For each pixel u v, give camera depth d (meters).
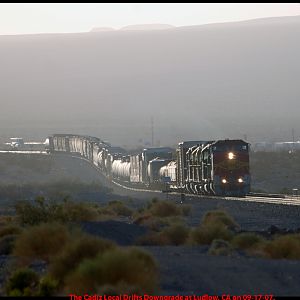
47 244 64.88
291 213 121.06
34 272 55.16
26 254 64.88
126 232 91.38
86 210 105.25
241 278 53.22
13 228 88.69
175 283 51.69
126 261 48.38
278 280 52.50
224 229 80.25
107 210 131.38
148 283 48.41
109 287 46.56
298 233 85.75
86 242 54.31
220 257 64.25
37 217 95.75
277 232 89.88
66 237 65.56
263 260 61.66
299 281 52.00
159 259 62.28
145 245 81.81
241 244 73.31
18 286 54.00
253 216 127.19
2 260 70.56
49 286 50.16
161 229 98.38
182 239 83.00
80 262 51.69
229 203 150.25
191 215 133.75
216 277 53.59
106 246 54.53
